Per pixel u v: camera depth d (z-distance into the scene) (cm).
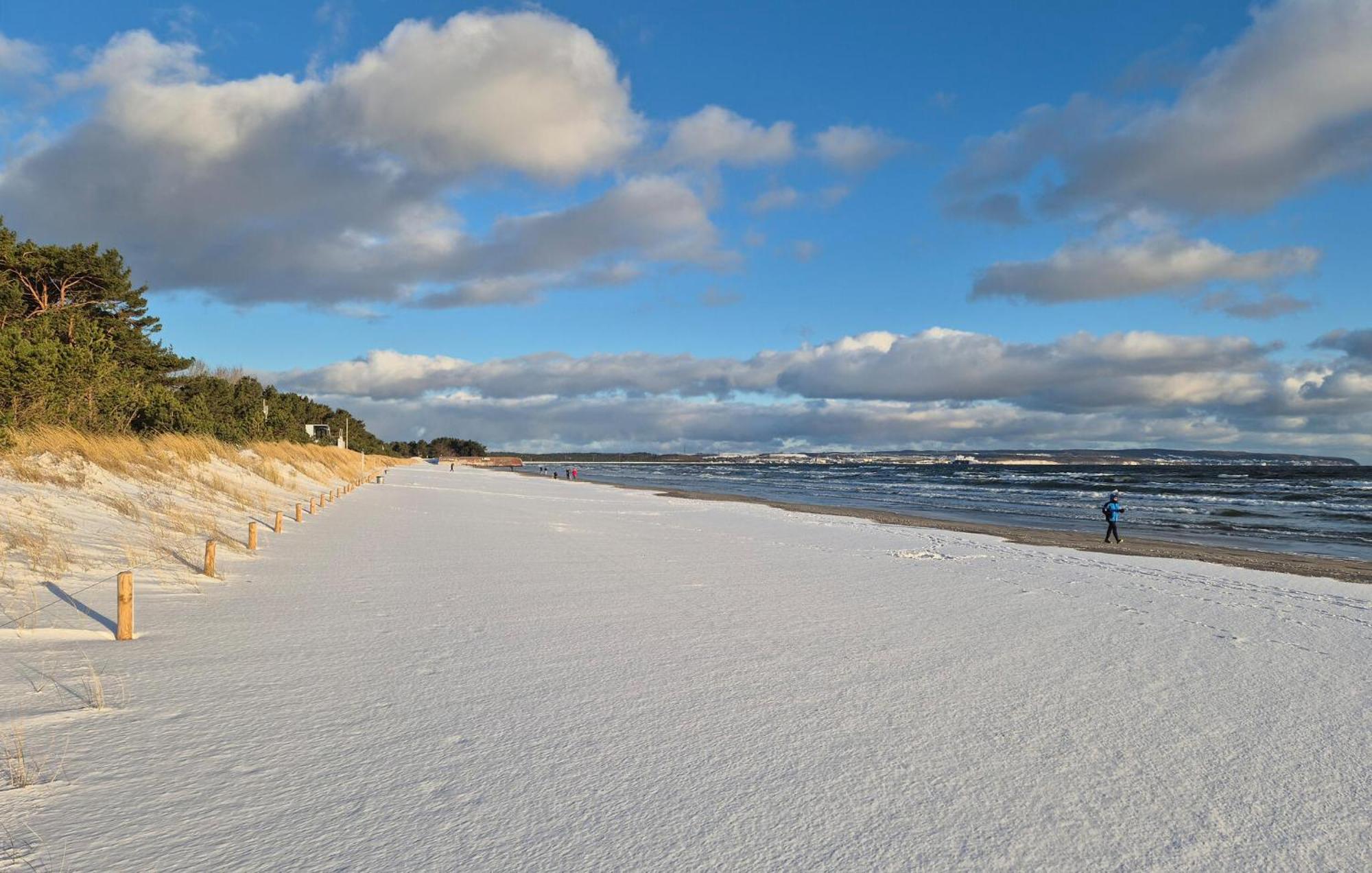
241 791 414
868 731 541
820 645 800
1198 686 680
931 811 418
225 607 900
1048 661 760
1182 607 1114
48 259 3278
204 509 1772
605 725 538
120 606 724
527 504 3391
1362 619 1048
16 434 1594
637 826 389
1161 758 506
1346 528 3011
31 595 823
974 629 905
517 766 461
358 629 813
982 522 3228
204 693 578
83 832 362
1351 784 469
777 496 5462
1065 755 507
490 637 797
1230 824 413
